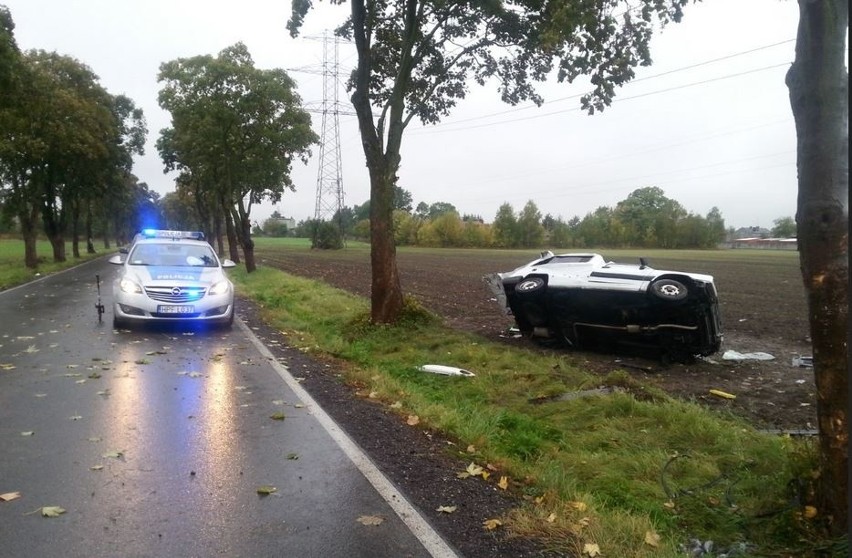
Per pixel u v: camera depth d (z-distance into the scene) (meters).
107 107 36.59
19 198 30.59
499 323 14.88
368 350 10.91
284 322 13.76
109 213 66.56
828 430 3.90
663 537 4.19
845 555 3.64
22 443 5.51
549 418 7.07
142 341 10.73
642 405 7.06
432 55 13.63
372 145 12.62
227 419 6.36
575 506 4.47
